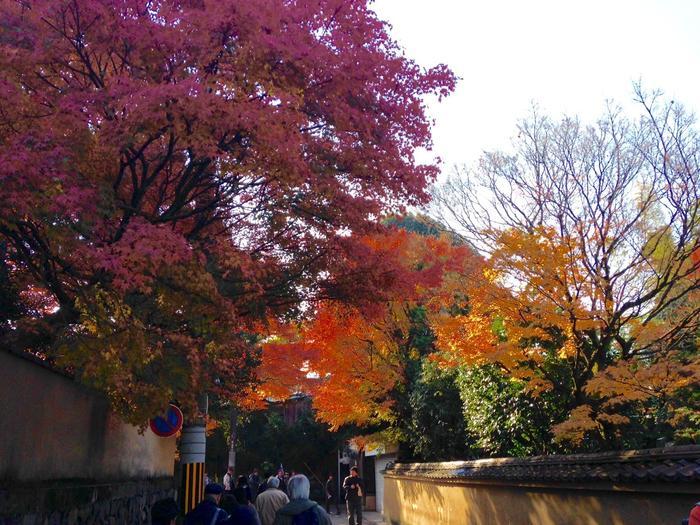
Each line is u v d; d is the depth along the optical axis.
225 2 9.29
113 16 9.43
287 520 6.65
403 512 27.20
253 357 22.88
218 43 9.67
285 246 12.48
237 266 10.27
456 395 24.02
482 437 19.30
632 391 12.58
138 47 9.45
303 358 26.00
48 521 10.07
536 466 13.30
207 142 9.09
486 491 16.50
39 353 10.86
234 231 12.23
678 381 12.48
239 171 9.72
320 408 26.64
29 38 9.39
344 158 10.90
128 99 8.66
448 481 19.70
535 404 17.27
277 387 27.23
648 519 9.50
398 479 28.27
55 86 9.88
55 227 8.49
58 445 10.78
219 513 7.72
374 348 25.22
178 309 10.09
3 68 8.89
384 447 32.47
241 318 12.32
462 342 15.48
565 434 13.86
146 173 10.41
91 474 12.76
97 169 9.64
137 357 8.95
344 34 11.01
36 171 8.02
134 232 8.67
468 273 14.91
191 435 15.87
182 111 8.89
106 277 9.23
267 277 11.88
